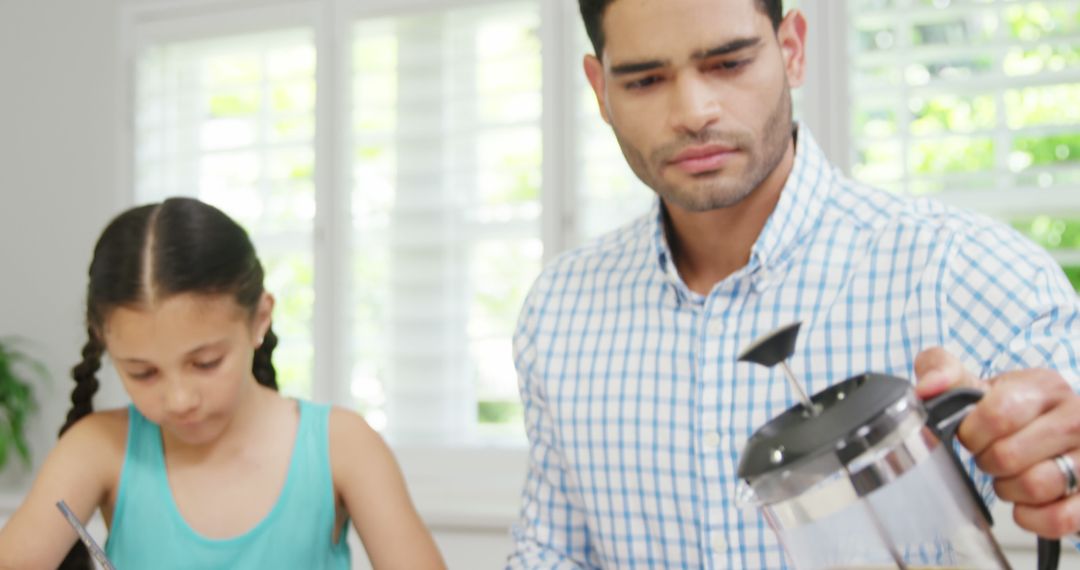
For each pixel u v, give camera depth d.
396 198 2.19
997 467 0.60
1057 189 1.74
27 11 2.47
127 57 2.39
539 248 2.11
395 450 2.18
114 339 0.99
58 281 2.42
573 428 0.97
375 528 1.13
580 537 1.00
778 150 0.79
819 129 1.83
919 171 1.84
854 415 0.53
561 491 1.01
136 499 1.14
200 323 0.98
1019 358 0.77
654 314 0.95
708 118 0.75
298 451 1.16
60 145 2.44
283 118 2.29
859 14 1.83
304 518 1.14
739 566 0.87
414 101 2.18
